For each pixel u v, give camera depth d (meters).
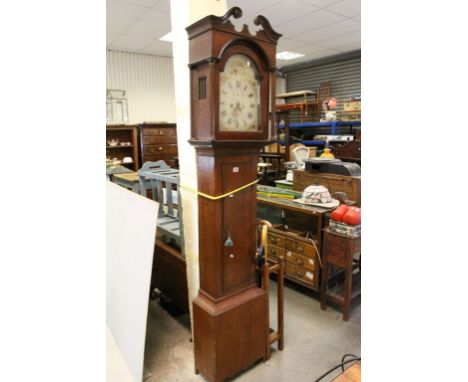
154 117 7.00
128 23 4.85
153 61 6.88
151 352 2.07
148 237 1.42
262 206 3.43
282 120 7.18
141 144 5.79
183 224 1.98
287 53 7.25
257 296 1.77
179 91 1.80
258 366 1.90
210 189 1.57
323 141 6.48
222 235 1.61
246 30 1.43
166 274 2.39
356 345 2.10
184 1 1.65
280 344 2.05
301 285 2.82
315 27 5.32
